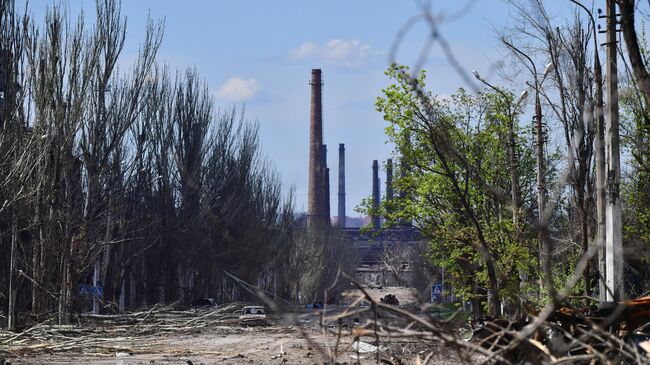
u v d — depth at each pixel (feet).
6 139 191.83
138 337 181.57
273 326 224.74
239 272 413.80
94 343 158.51
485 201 198.08
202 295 392.47
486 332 49.37
